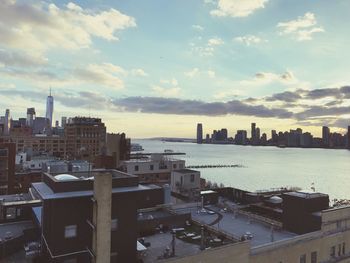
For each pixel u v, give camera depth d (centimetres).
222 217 5056
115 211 3092
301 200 4300
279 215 5003
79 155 19525
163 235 3984
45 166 8438
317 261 3988
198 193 7275
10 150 9744
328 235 4112
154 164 10362
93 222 2878
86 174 3784
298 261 3806
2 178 9594
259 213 5312
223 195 7544
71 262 2912
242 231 4341
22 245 3334
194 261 3033
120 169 10112
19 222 3969
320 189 19538
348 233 4381
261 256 3506
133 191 3136
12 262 2997
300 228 4297
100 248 2803
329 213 4178
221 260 3195
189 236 3872
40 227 3394
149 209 5100
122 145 13088
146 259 3222
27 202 4216
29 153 15525
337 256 4222
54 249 2844
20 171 10519
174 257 2966
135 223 3198
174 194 7981
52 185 3066
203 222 4488
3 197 5206
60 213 2880
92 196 2958
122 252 3112
